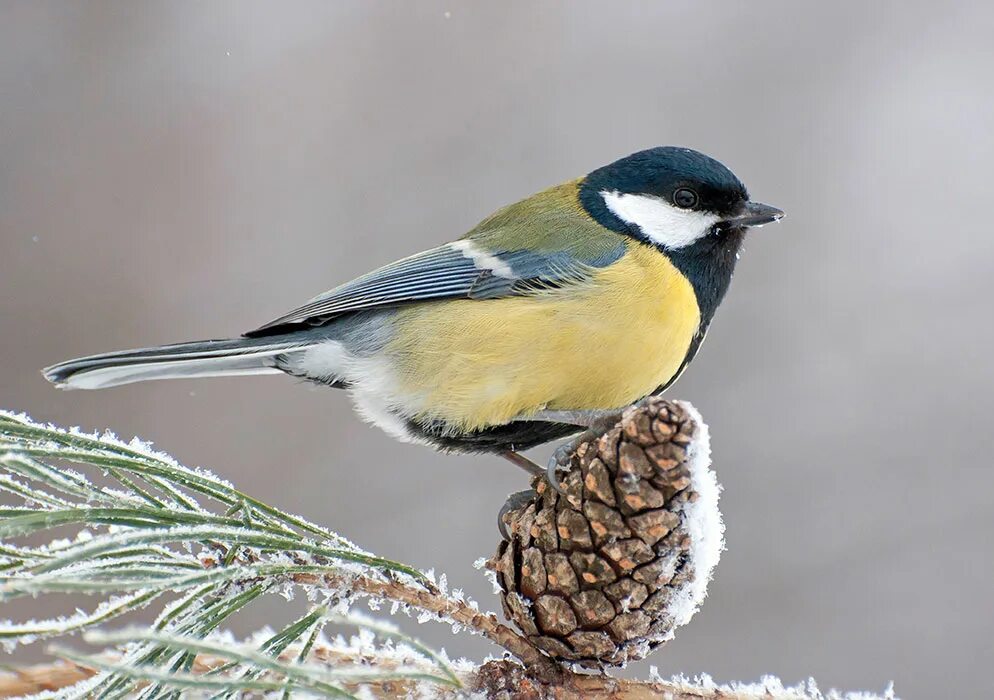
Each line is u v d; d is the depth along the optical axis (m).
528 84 14.62
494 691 4.47
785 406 12.32
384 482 11.96
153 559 4.12
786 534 11.33
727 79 14.63
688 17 15.00
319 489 11.83
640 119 14.40
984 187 13.78
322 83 14.33
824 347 12.66
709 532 4.29
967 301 12.89
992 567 10.80
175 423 11.98
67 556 3.39
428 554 11.48
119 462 3.87
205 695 3.90
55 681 4.53
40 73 13.70
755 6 14.95
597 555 4.30
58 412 11.86
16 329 12.42
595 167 14.15
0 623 3.72
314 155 14.00
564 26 14.98
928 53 14.58
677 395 12.42
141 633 3.02
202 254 13.22
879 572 10.98
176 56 14.16
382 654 4.54
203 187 13.62
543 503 4.51
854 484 11.66
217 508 7.09
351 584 4.32
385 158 14.11
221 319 12.88
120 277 12.88
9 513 3.85
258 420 12.16
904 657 10.40
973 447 11.83
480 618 4.47
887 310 12.90
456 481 11.95
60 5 13.91
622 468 4.24
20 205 13.02
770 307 13.05
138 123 13.66
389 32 14.73
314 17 14.69
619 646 4.40
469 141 14.21
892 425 12.04
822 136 14.28
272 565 3.99
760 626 10.69
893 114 14.33
